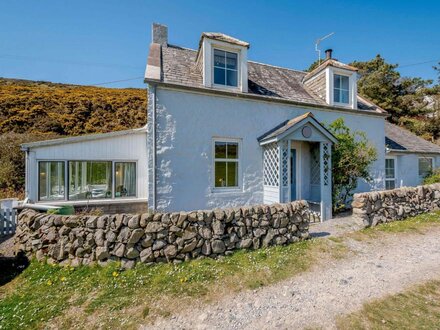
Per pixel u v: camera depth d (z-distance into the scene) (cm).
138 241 454
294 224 578
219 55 872
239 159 879
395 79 2723
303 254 509
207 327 300
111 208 866
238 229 515
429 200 834
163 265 452
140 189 920
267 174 881
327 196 859
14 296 376
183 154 782
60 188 822
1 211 722
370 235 623
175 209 767
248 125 885
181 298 361
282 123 941
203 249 482
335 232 655
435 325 287
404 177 1299
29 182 782
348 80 1102
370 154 916
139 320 317
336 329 288
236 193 858
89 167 859
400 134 1478
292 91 1052
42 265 453
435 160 1441
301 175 969
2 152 1336
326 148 880
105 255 443
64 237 462
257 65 1182
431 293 359
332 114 1045
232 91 859
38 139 1534
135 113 2408
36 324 311
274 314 322
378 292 366
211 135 825
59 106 2170
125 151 902
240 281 408
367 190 1102
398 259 486
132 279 409
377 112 1123
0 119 1814
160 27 1034
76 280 410
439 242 574
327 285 393
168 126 762
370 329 285
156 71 786
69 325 309
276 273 434
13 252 538
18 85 2762
